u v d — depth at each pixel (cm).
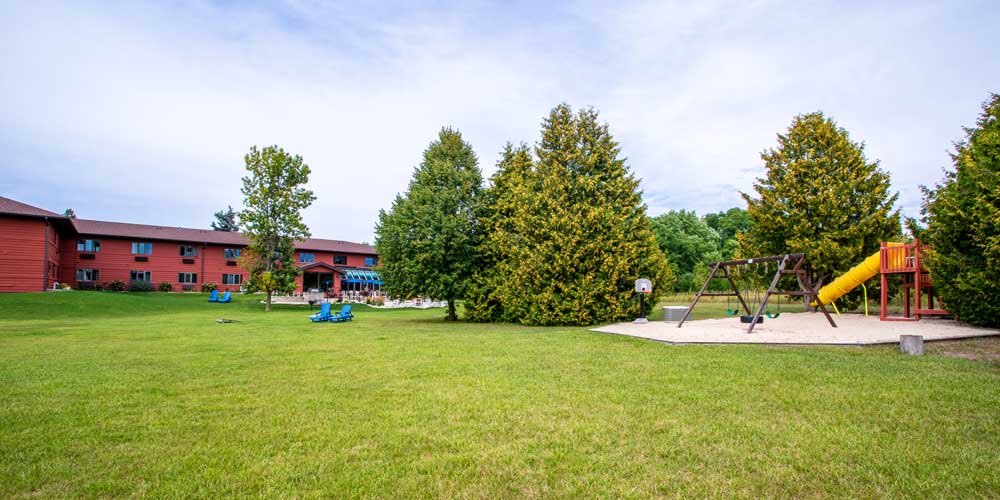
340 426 570
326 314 2466
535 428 557
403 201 2538
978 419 555
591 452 482
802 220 2173
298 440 525
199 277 5178
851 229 2092
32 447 502
